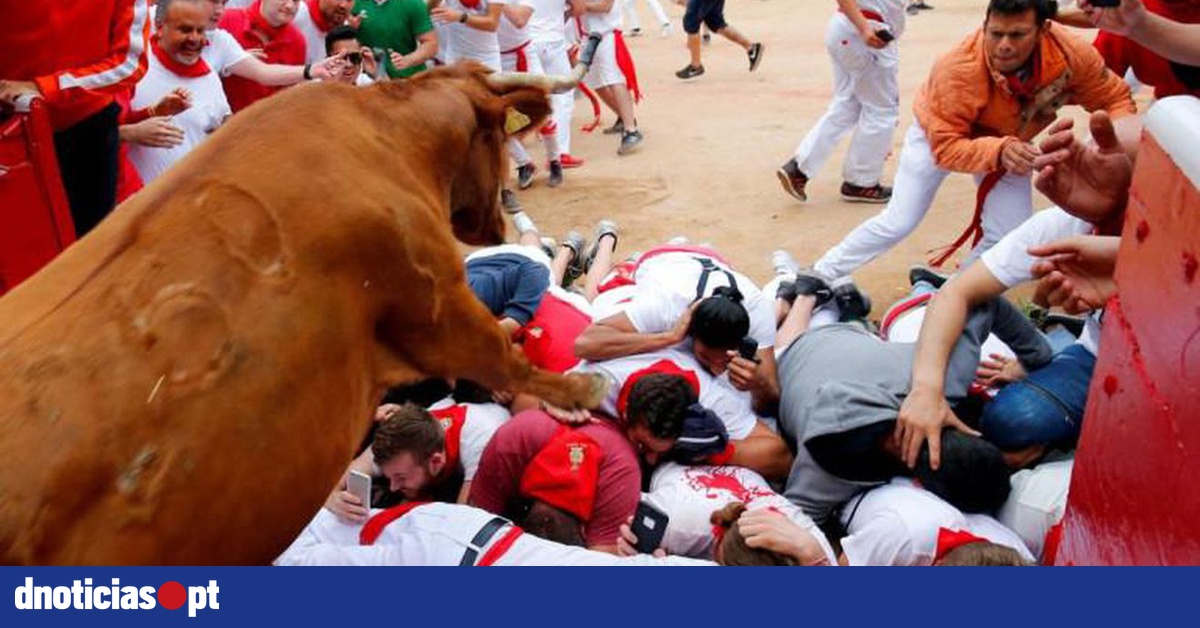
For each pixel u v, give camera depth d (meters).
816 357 4.56
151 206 2.46
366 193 2.73
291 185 2.61
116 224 2.47
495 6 8.66
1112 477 2.09
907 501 4.01
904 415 4.10
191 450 2.31
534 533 4.00
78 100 4.69
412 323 2.89
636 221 8.09
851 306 5.58
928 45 13.33
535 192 8.73
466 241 3.56
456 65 3.36
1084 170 3.89
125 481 2.21
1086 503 2.24
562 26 9.24
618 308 4.88
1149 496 1.91
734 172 9.05
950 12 15.16
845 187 8.23
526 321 4.96
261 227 2.52
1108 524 2.11
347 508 3.72
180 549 2.31
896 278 7.00
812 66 12.64
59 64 4.62
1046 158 3.84
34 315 2.29
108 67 4.75
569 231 7.94
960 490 4.02
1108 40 6.00
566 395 3.42
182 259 2.41
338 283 2.64
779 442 4.61
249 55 6.63
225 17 6.95
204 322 2.38
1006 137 5.86
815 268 6.50
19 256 4.38
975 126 6.04
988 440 4.43
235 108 6.71
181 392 2.31
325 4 7.39
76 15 4.61
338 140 2.79
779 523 3.64
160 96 5.98
